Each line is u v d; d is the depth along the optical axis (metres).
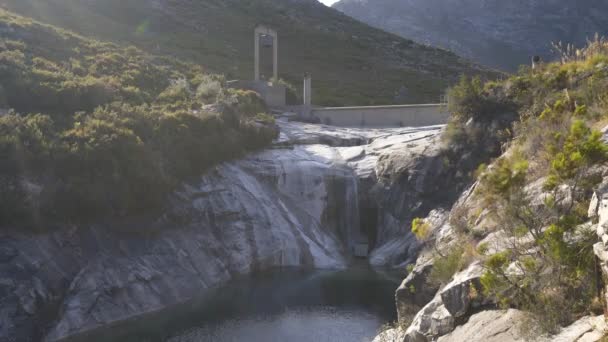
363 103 73.69
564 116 16.25
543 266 11.08
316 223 38.00
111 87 41.56
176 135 34.72
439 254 15.62
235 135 38.91
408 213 36.56
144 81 50.00
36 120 30.41
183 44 81.94
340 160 41.00
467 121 36.12
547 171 13.86
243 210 34.78
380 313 24.94
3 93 34.88
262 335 22.39
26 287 23.28
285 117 51.06
